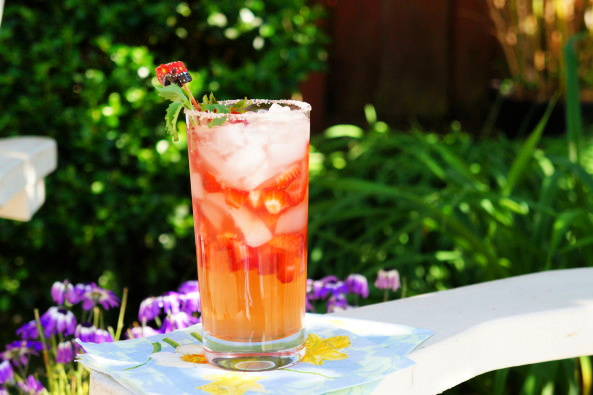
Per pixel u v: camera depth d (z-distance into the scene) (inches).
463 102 275.0
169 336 47.9
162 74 42.8
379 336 46.6
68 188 131.2
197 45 142.2
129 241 138.6
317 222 107.5
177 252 139.1
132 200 133.7
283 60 143.6
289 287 42.4
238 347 42.1
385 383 41.5
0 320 135.5
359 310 51.8
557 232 87.5
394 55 271.1
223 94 137.9
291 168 41.6
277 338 42.4
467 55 272.4
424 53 271.4
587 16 207.8
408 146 152.2
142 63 131.0
